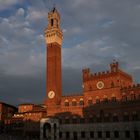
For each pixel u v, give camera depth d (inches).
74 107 5226.4
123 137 4372.5
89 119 4931.1
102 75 5029.5
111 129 4549.7
